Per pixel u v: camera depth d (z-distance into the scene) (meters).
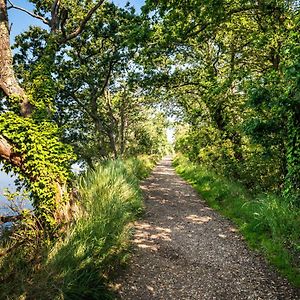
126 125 27.09
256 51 11.77
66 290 4.11
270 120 7.55
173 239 7.35
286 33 8.95
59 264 4.57
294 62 6.01
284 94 6.61
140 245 6.90
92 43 17.59
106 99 21.50
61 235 5.72
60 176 6.87
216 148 14.50
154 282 5.28
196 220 8.92
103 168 11.18
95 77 18.50
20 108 7.48
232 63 12.70
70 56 17.48
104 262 5.26
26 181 6.79
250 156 10.66
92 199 7.53
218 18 8.93
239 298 4.76
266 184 10.05
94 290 4.52
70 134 21.61
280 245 6.04
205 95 13.91
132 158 21.47
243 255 6.28
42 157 6.66
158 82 16.55
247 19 11.48
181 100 19.61
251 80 8.76
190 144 20.69
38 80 8.01
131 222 8.37
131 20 13.24
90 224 5.90
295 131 6.75
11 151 6.68
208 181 14.02
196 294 4.92
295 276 5.17
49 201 6.63
